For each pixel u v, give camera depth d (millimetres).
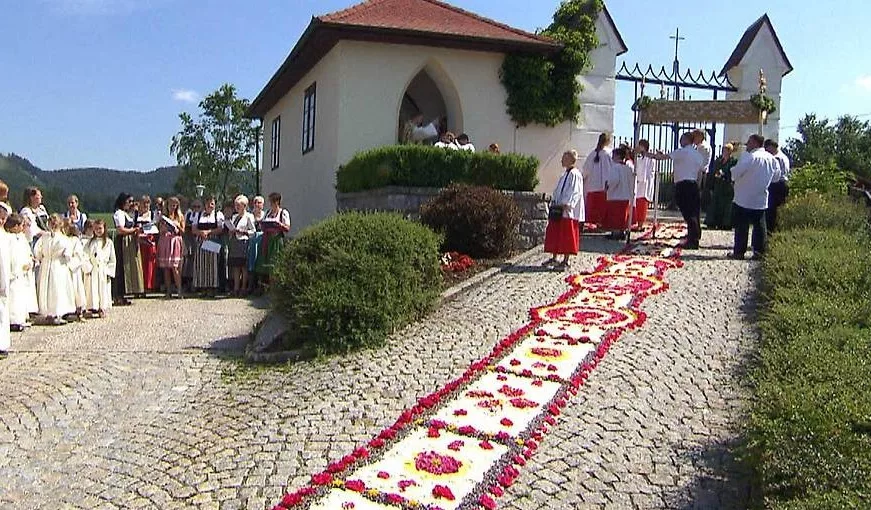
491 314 9594
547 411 6391
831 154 33125
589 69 18484
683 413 6398
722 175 16812
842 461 4238
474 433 5996
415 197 13859
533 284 11117
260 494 5211
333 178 16828
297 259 9297
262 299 14195
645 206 16125
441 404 6602
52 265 11516
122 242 13727
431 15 17938
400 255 9367
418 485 5191
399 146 13992
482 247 12914
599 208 15180
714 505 4969
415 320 9414
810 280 9039
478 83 17562
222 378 8281
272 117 26188
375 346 8523
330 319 8570
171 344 10039
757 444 4891
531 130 18125
